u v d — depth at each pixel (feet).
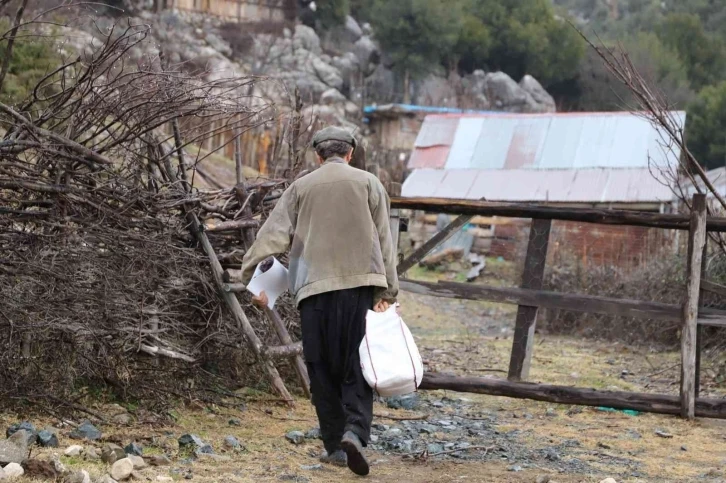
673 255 40.16
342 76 176.45
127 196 17.71
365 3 199.72
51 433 13.92
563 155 82.79
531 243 20.93
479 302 54.75
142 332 17.08
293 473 14.06
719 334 29.14
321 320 14.08
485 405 22.11
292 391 20.70
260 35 162.91
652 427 19.69
